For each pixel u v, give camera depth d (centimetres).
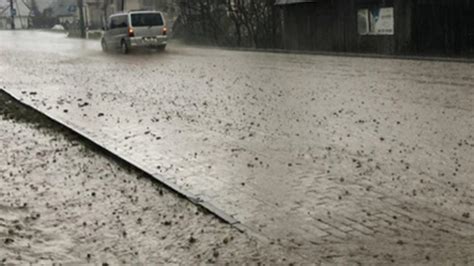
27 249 517
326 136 948
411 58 2320
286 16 3266
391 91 1424
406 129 981
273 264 483
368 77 1747
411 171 736
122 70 2181
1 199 652
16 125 1099
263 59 2612
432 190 660
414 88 1462
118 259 502
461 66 1986
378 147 864
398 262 482
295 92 1461
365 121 1059
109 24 3253
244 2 3522
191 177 735
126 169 789
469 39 2300
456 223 562
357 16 2759
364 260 487
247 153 851
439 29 2402
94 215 610
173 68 2214
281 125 1047
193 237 545
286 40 3288
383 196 645
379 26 2633
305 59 2553
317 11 3042
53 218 599
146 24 3088
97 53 3234
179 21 4272
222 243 529
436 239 527
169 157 838
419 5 2445
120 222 589
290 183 701
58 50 3619
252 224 572
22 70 2261
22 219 591
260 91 1499
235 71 2053
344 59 2470
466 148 840
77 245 532
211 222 582
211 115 1169
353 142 901
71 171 780
